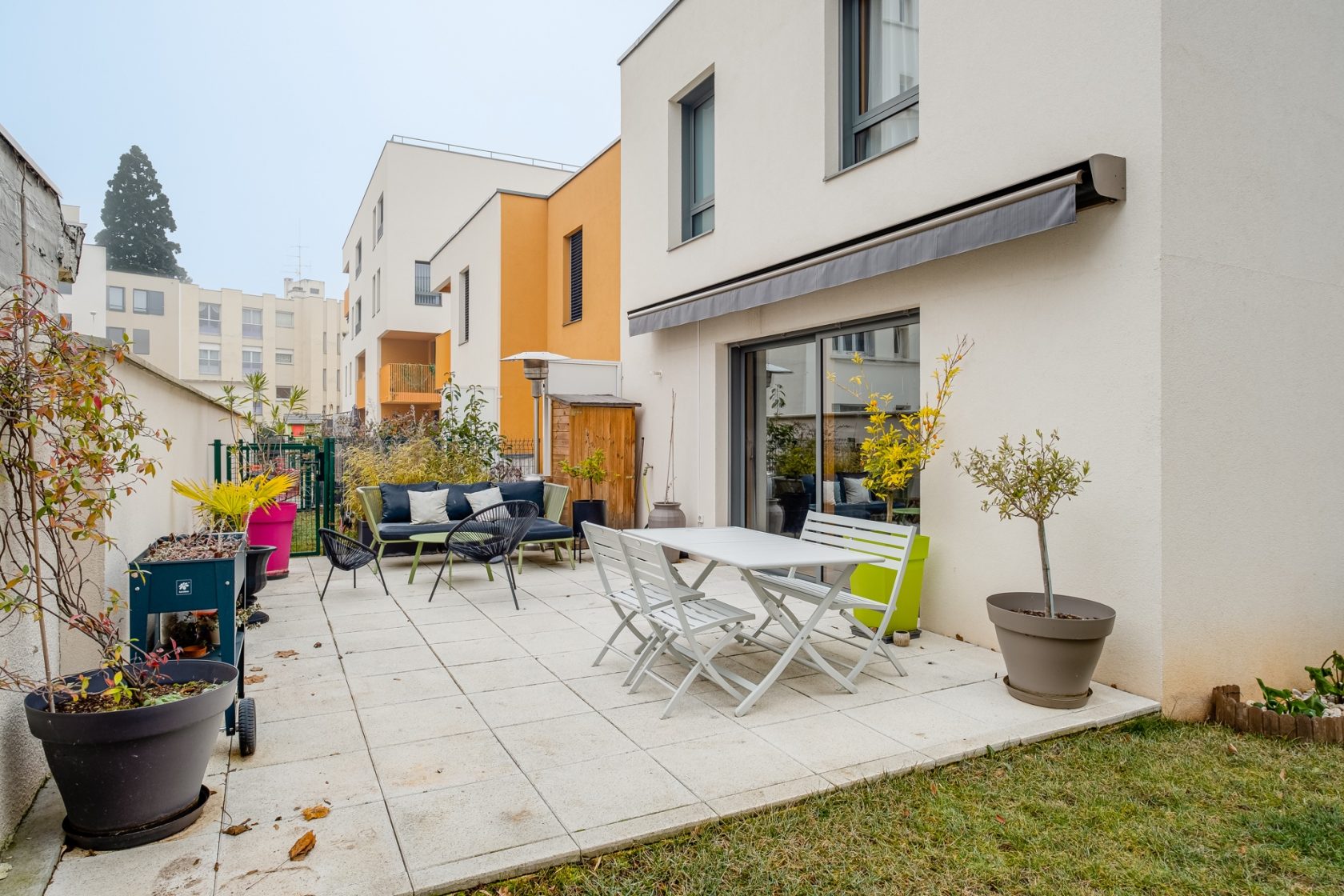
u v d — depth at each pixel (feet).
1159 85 13.04
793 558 13.39
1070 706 12.78
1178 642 13.30
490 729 11.86
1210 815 9.51
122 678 8.86
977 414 16.66
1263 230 14.38
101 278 115.65
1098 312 14.07
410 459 33.22
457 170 80.53
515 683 14.07
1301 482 14.96
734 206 24.79
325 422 69.97
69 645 11.25
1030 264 15.46
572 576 24.94
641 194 30.83
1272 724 12.18
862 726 12.01
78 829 8.37
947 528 17.46
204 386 150.61
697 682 14.29
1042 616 13.32
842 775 10.20
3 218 8.59
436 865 8.00
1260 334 14.33
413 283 78.95
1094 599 14.23
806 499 23.15
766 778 10.11
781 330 23.21
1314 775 10.64
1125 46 13.57
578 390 33.12
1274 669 14.61
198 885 7.63
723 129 25.31
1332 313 15.51
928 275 17.97
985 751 11.16
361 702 13.00
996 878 8.12
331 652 16.06
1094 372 14.19
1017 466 13.75
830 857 8.45
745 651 16.35
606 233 36.99
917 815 9.35
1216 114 13.71
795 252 22.08
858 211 19.74
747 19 24.13
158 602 10.76
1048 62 14.90
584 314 39.65
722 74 25.41
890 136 19.95
